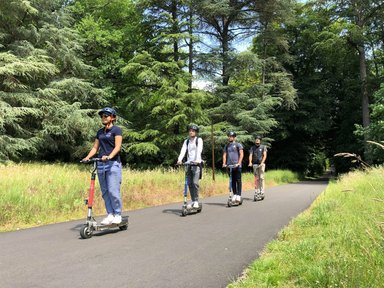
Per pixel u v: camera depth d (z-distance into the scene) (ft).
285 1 105.60
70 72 87.10
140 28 98.99
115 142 24.16
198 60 101.71
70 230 24.71
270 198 46.55
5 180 35.40
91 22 95.91
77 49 86.07
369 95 112.16
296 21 124.47
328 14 111.45
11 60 68.95
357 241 16.98
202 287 14.16
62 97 81.87
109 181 24.06
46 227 25.81
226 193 55.16
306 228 23.67
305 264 14.98
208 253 18.86
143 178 49.70
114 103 104.78
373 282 12.21
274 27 121.49
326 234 20.30
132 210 34.73
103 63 99.91
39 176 40.32
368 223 20.24
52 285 14.07
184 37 92.27
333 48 110.63
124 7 108.47
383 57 125.18
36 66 72.13
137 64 89.81
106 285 14.17
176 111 93.09
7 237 22.44
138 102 93.76
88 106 90.38
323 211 27.76
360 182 39.73
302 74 137.69
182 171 63.62
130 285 14.23
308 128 125.29
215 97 104.73
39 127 77.82
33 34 79.20
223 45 110.11
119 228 24.89
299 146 141.90
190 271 15.99
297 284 13.53
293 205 38.70
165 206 38.17
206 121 100.99
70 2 106.83
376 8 106.11
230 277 15.26
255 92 105.91
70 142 85.87
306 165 144.46
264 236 22.85
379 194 28.66
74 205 31.81
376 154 82.12
